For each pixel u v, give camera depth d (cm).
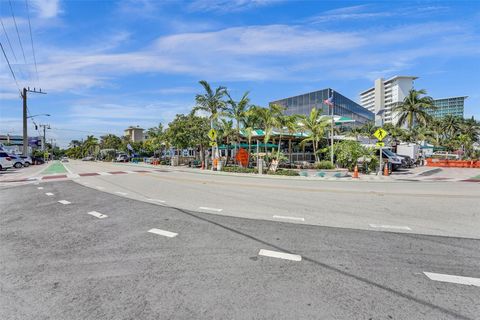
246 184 1436
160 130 5125
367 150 2434
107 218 690
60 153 15612
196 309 294
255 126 2780
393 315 283
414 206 846
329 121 3030
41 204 882
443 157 4806
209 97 2900
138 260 424
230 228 594
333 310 291
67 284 351
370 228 599
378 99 10875
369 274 375
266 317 279
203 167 2997
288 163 2825
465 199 980
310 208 811
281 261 418
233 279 360
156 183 1478
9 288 342
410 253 452
